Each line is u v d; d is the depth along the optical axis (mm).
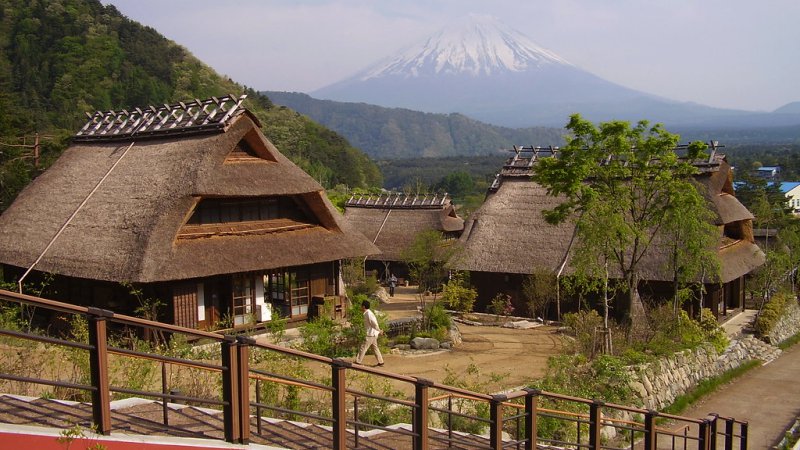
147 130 25703
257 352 14805
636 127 23266
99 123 28734
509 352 23141
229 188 22281
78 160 27234
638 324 24031
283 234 24750
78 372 11906
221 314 23203
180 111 25750
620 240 22781
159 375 13023
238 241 23062
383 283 43844
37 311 23969
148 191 22281
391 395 15008
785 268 34188
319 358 7207
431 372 19703
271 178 23969
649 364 20938
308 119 122562
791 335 33438
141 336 20328
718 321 30375
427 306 31859
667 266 26047
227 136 22984
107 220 22297
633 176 23703
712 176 29938
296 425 9508
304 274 26078
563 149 23297
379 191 80250
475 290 32062
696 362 23688
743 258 31969
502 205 33469
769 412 21547
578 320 24234
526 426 9211
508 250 31406
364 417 13055
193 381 12281
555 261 30047
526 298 30828
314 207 25734
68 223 23359
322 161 108500
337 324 21828
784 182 105875
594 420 10375
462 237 35125
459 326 28984
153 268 20016
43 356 12062
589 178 26375
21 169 38156
